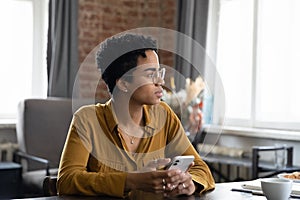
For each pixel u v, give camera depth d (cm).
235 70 456
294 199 152
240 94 451
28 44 477
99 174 153
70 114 428
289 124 400
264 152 408
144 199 151
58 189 157
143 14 531
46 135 416
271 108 420
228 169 438
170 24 516
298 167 362
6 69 468
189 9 446
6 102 468
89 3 499
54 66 452
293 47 399
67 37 460
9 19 469
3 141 449
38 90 480
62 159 160
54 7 455
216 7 466
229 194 160
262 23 429
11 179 392
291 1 402
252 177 359
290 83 402
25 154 406
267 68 423
